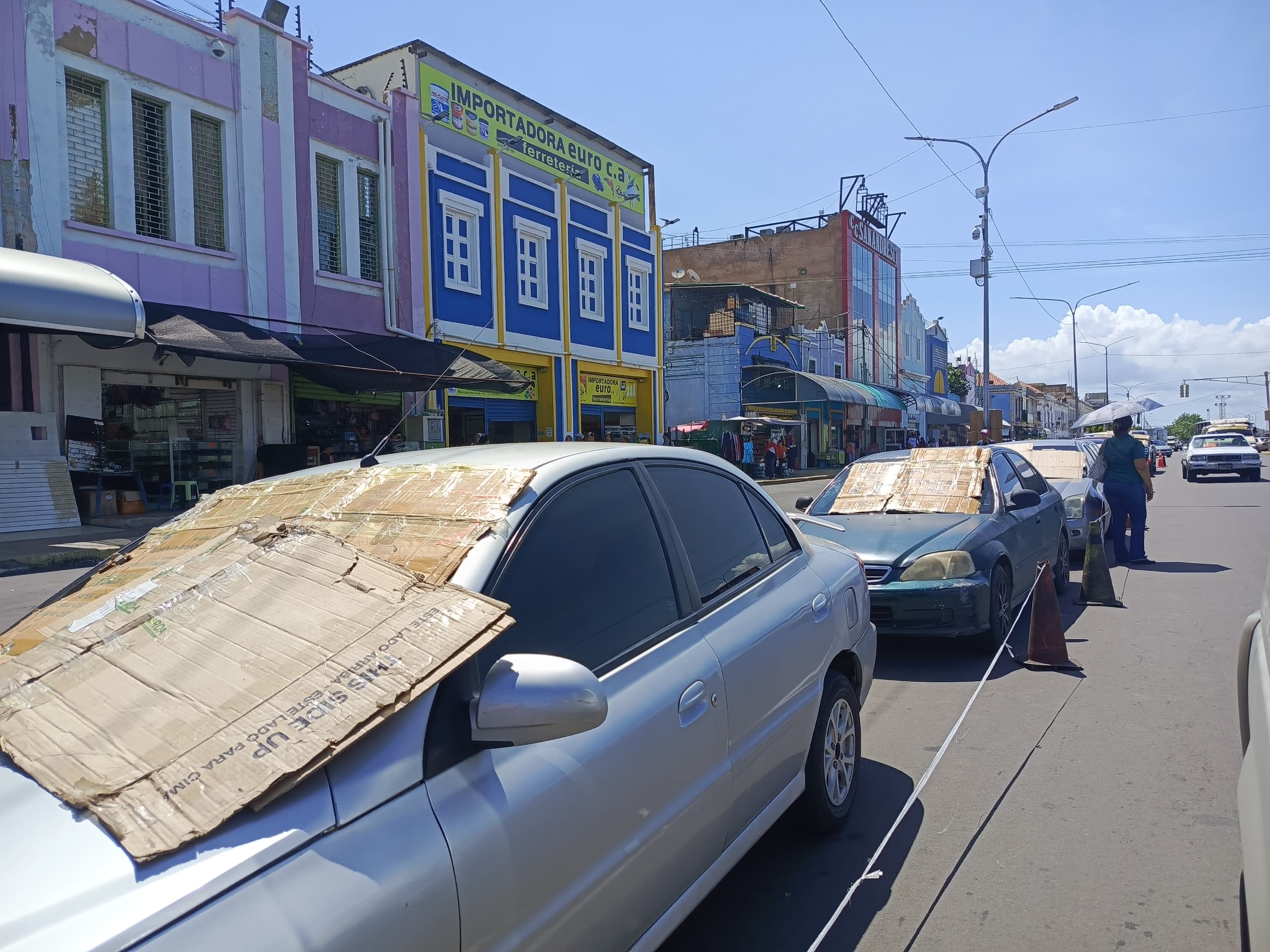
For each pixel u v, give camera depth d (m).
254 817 1.55
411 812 1.71
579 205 24.20
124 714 1.80
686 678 2.57
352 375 15.02
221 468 15.78
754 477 30.34
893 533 6.60
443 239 19.91
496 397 22.17
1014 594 6.95
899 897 3.23
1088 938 2.95
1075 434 39.06
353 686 1.78
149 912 1.37
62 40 13.36
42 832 1.52
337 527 2.50
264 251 16.14
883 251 47.69
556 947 1.93
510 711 1.84
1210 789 4.08
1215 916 3.05
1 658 2.31
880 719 5.23
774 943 2.96
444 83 20.30
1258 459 26.56
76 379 13.58
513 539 2.29
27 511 12.63
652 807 2.32
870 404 38.31
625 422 26.95
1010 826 3.78
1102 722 5.02
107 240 13.90
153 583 2.30
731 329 32.84
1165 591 8.83
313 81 17.25
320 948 1.46
